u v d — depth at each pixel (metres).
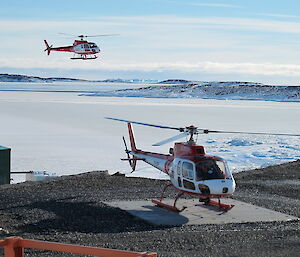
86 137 44.12
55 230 10.23
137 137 44.88
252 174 19.48
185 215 12.02
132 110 89.44
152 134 48.03
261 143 41.25
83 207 12.69
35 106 96.06
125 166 28.50
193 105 119.38
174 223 11.10
